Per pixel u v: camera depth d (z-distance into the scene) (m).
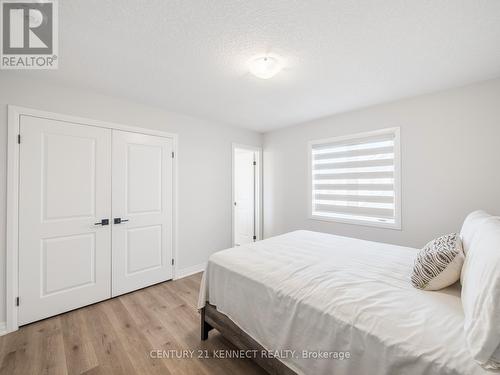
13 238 1.93
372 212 2.90
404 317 1.02
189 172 3.20
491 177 2.13
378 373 0.93
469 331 0.83
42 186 2.07
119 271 2.54
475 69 1.96
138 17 1.34
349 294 1.21
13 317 1.91
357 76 2.08
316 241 2.32
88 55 1.73
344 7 1.27
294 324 1.23
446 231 2.37
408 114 2.58
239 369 1.53
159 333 1.90
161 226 2.90
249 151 4.29
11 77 1.94
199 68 1.93
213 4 1.24
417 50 1.68
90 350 1.69
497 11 1.30
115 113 2.52
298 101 2.68
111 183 2.48
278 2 1.23
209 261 1.87
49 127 2.11
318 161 3.44
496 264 0.82
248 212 4.38
